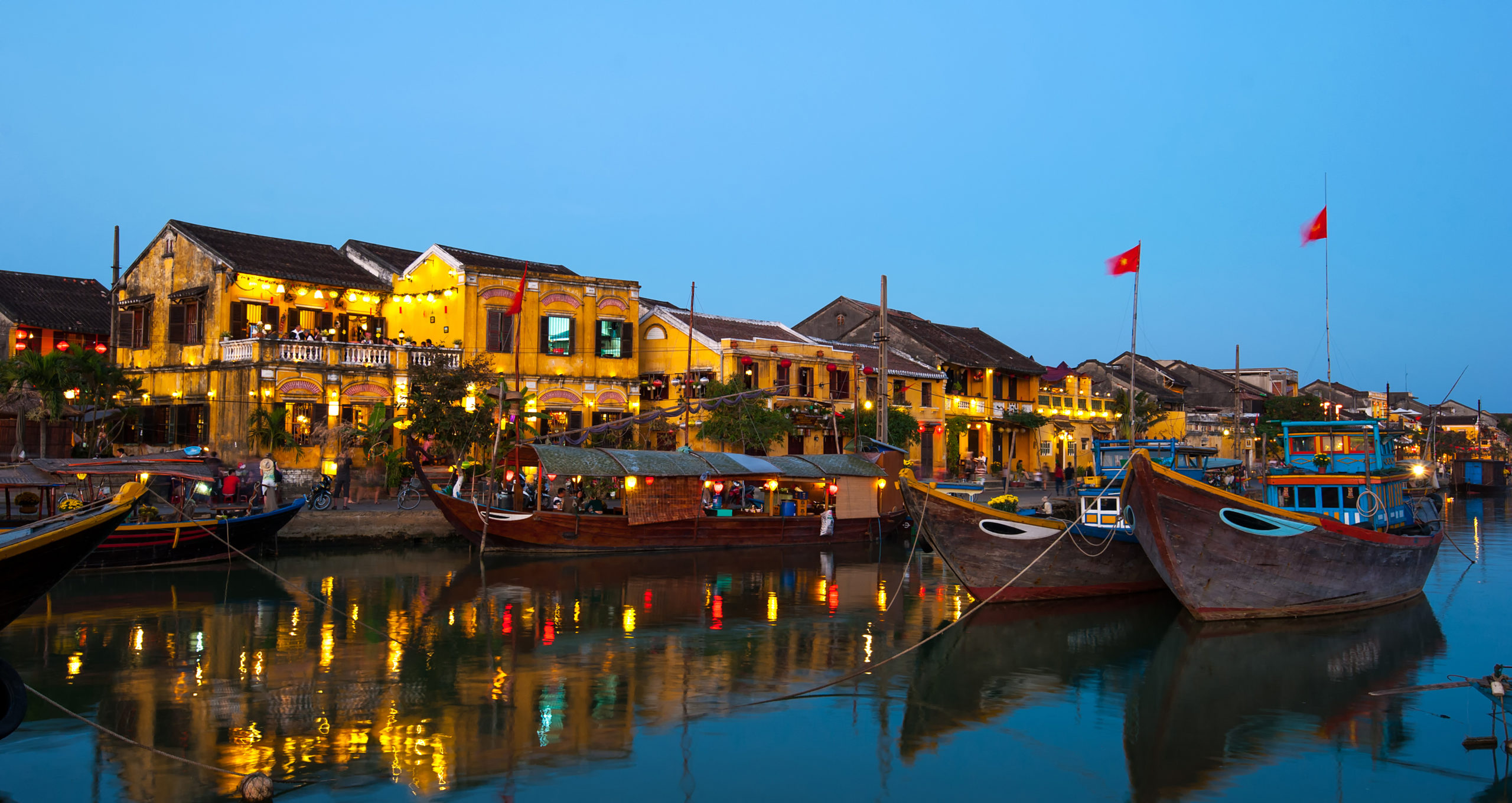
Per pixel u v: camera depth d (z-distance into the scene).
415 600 21.03
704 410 36.66
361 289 38.41
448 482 33.00
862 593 22.97
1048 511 29.55
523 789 11.26
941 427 48.78
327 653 16.62
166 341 37.12
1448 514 47.81
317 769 11.66
